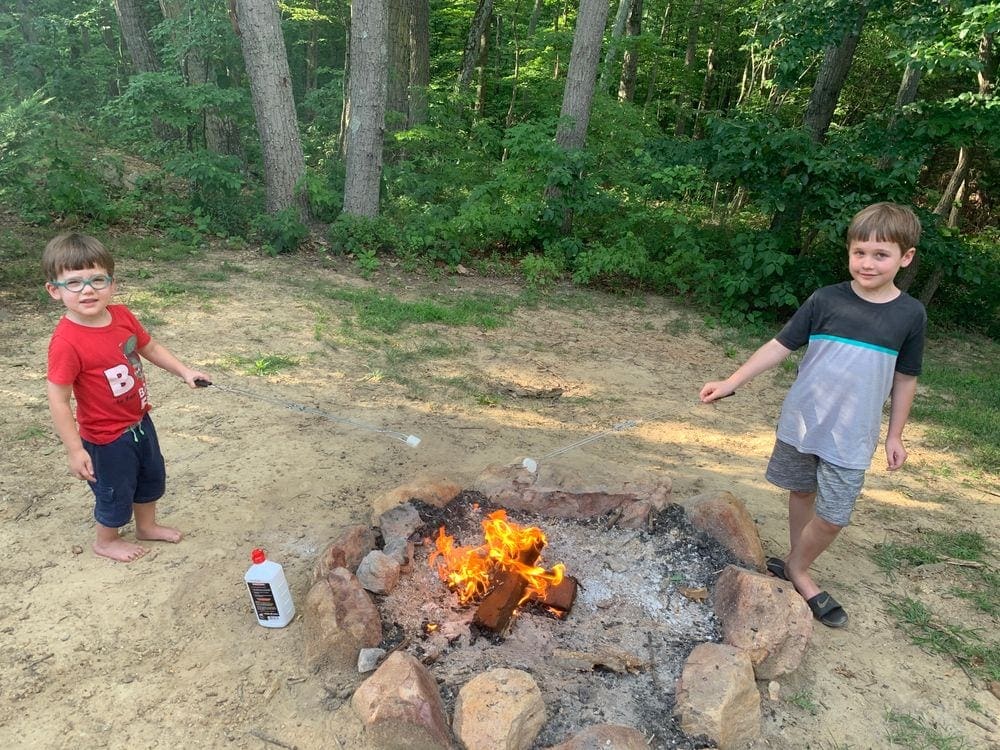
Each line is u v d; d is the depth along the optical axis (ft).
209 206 31.68
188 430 14.85
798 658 9.12
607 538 11.31
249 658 8.94
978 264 32.78
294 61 72.54
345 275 28.53
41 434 14.03
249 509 12.22
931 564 12.25
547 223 33.47
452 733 7.64
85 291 8.91
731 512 11.19
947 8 26.14
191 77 36.50
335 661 8.82
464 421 16.60
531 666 8.79
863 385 9.11
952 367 25.73
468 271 31.42
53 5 49.29
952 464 16.93
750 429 17.95
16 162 27.35
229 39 35.32
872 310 9.10
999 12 23.84
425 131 37.52
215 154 32.24
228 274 26.63
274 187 31.76
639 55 54.13
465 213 31.53
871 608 10.90
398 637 9.14
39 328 19.42
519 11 60.80
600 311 27.76
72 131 35.14
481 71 56.59
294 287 25.93
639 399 19.25
